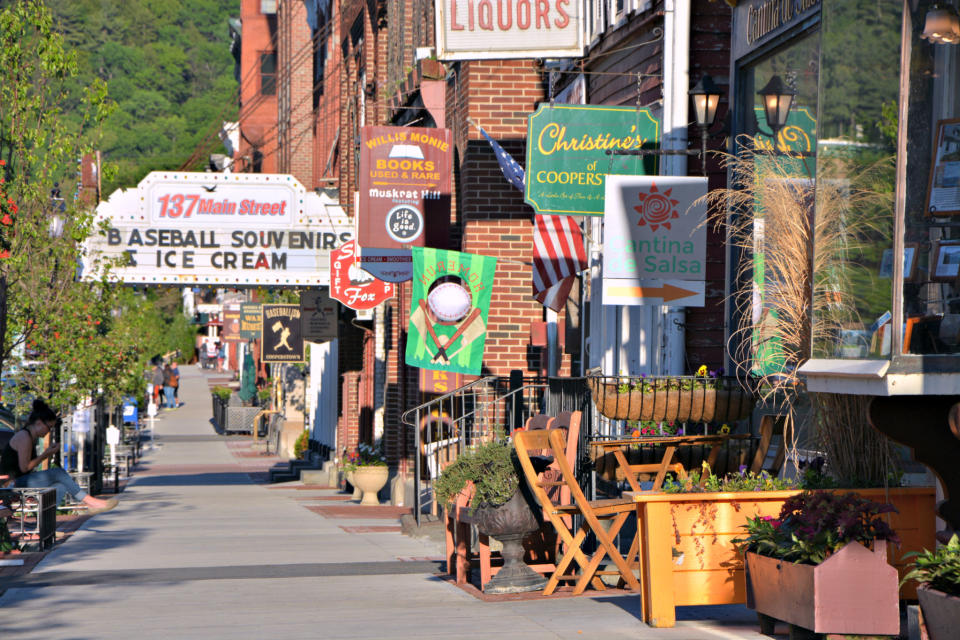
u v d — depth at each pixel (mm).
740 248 18531
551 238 24609
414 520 25375
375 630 13117
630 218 17781
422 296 25359
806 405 14508
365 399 45781
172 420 104125
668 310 20328
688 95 20266
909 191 11539
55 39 27672
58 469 27328
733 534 13148
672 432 17516
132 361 39875
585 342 26219
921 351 11461
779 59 18047
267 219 38969
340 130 52281
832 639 11469
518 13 21188
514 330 28734
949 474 11875
